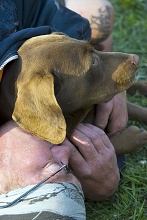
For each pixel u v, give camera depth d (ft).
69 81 3.38
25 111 3.15
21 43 3.45
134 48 5.34
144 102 4.66
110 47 4.62
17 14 3.72
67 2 4.45
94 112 3.75
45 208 2.94
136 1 5.85
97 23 4.37
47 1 3.87
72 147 3.37
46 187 3.02
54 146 3.24
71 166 3.41
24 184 3.08
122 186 3.79
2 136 3.22
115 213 3.60
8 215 2.96
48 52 3.34
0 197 3.06
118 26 5.60
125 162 3.94
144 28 5.57
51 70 3.31
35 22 3.83
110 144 3.52
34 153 3.13
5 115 3.40
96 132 3.50
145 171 3.96
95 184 3.51
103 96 3.53
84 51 3.42
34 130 3.13
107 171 3.49
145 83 4.73
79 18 3.86
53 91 3.15
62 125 3.11
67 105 3.45
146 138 3.88
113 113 3.79
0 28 3.49
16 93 3.32
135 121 4.41
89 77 3.44
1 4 3.57
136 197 3.70
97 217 3.58
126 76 3.52
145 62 5.15
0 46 3.38
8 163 3.13
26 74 3.29
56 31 3.75
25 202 2.99
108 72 3.50
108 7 4.43
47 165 3.11
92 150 3.42
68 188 3.05
